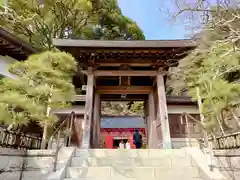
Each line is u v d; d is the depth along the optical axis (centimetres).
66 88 653
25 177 473
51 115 616
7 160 428
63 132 798
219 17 436
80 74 970
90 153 535
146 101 1007
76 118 958
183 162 494
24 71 679
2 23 1280
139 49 766
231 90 624
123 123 2044
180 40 738
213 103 649
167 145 655
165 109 729
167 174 446
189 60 723
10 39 878
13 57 985
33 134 811
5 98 533
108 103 2594
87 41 741
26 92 620
